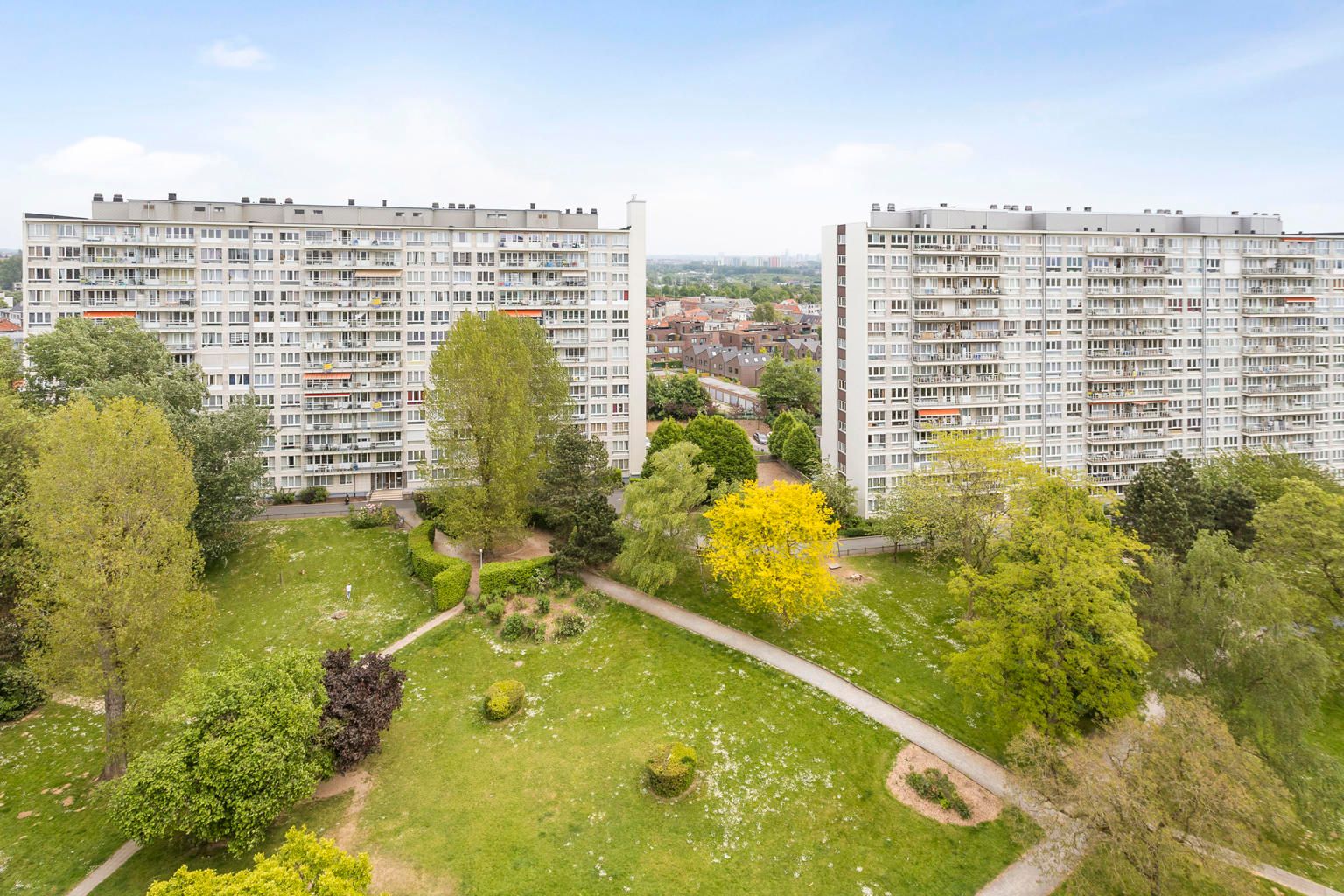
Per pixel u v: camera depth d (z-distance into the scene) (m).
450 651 66.88
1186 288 112.75
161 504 53.22
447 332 108.62
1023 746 45.34
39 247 95.19
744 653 67.12
